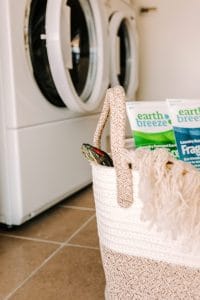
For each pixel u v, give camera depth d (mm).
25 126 944
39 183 1020
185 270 481
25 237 951
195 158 591
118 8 1603
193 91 2010
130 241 508
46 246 893
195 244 442
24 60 932
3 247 891
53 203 1147
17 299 662
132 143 617
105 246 549
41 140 1021
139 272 515
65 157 1164
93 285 706
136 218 490
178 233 440
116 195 497
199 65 1969
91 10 1264
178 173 415
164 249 484
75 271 764
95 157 531
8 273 761
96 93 1268
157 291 507
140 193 439
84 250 866
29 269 777
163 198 421
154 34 2008
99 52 1269
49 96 1049
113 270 542
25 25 937
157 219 438
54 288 698
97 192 537
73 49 1249
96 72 1280
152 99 2086
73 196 1305
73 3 1190
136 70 1784
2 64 887
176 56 2000
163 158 426
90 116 1336
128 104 603
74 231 985
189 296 489
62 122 1138
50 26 976
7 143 923
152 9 1984
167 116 614
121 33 1708
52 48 985
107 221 526
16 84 896
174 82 2033
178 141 595
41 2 1001
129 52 1749
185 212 414
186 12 1937
